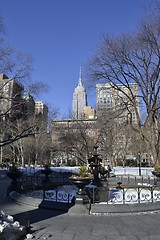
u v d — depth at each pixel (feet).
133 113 123.95
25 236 22.27
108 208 32.50
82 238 22.29
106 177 79.92
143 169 115.75
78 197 33.40
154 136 93.04
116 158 187.83
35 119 138.21
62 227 25.80
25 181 58.49
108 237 22.61
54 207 34.65
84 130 138.92
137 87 99.86
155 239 22.03
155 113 93.66
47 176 67.51
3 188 61.93
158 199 39.88
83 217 30.53
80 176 34.06
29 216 30.50
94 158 76.89
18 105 93.45
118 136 156.87
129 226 26.43
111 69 94.73
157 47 86.94
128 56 92.12
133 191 53.47
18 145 180.55
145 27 88.33
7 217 23.26
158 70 89.61
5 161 213.87
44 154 196.85
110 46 93.15
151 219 29.60
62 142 139.85
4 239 19.31
